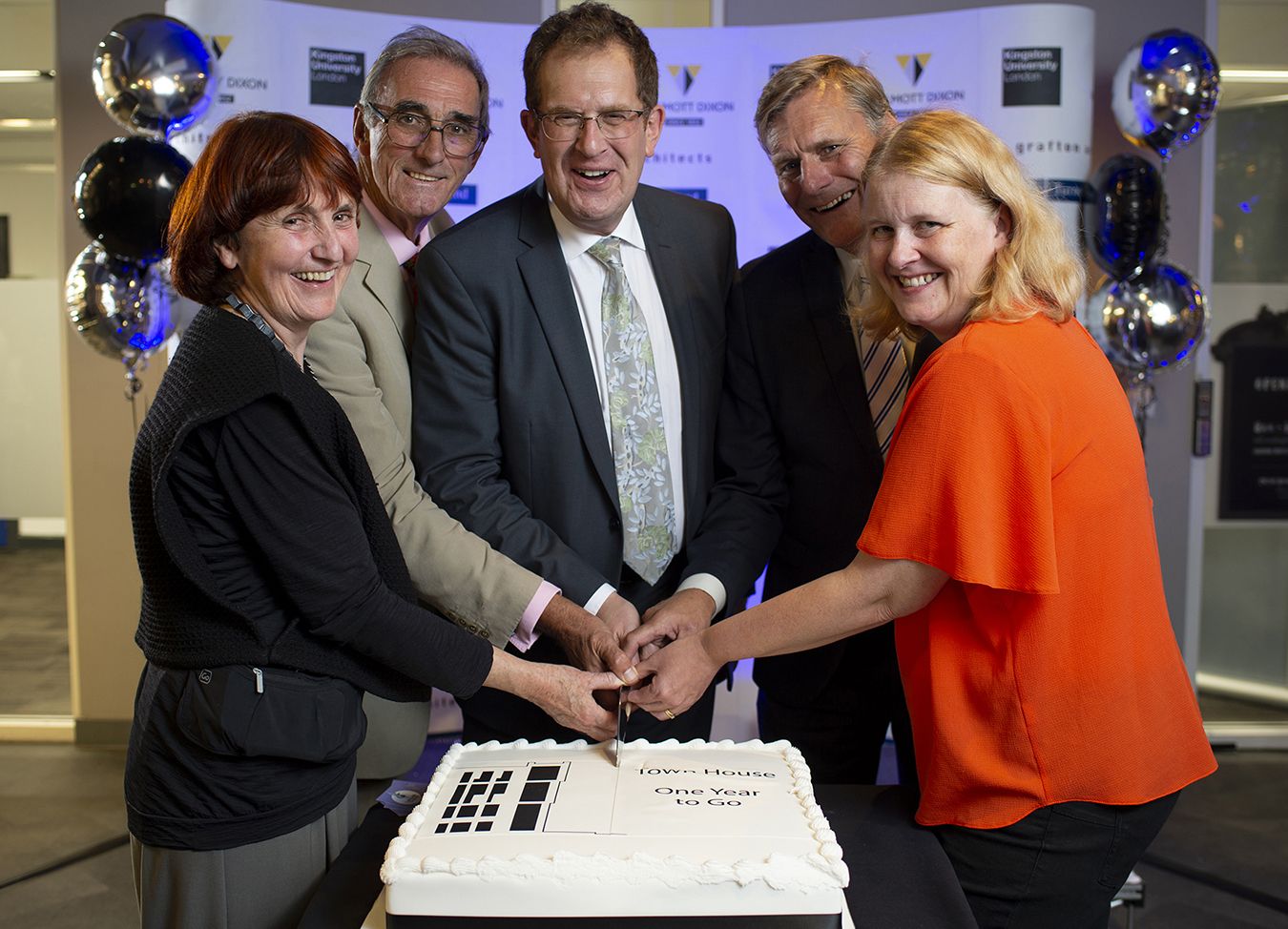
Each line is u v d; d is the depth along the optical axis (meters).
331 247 1.26
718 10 3.67
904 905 1.18
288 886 1.28
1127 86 3.06
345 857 1.26
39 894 2.85
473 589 1.66
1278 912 2.74
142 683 1.31
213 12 3.16
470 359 1.77
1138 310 3.15
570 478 1.78
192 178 1.26
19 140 4.01
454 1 3.62
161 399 1.22
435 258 1.77
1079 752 1.25
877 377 1.86
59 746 3.89
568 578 1.70
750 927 1.04
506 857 1.05
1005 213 1.30
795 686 2.01
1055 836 1.26
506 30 3.44
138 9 3.63
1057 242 1.30
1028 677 1.25
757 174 3.49
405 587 1.38
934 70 3.30
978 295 1.30
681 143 3.49
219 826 1.23
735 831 1.12
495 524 1.73
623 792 1.22
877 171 1.31
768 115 1.81
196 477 1.19
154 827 1.24
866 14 3.66
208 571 1.20
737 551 1.85
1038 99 3.23
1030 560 1.20
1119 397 1.31
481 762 1.32
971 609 1.28
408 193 1.88
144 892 1.27
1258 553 4.04
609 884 1.03
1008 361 1.22
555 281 1.77
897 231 1.30
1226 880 2.88
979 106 3.28
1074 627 1.24
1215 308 3.89
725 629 1.46
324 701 1.27
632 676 1.52
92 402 3.73
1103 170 3.14
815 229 1.86
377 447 1.69
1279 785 3.57
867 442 1.86
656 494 1.83
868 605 1.33
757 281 1.96
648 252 1.86
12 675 4.31
